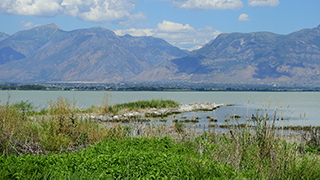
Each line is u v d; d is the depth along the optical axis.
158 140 9.71
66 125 11.06
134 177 6.40
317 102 64.62
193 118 24.28
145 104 34.16
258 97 100.00
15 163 6.64
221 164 7.50
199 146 9.41
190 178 6.50
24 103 19.00
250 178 6.78
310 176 7.04
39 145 9.42
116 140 10.15
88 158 7.23
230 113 31.03
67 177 6.30
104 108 26.80
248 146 8.12
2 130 9.13
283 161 7.23
